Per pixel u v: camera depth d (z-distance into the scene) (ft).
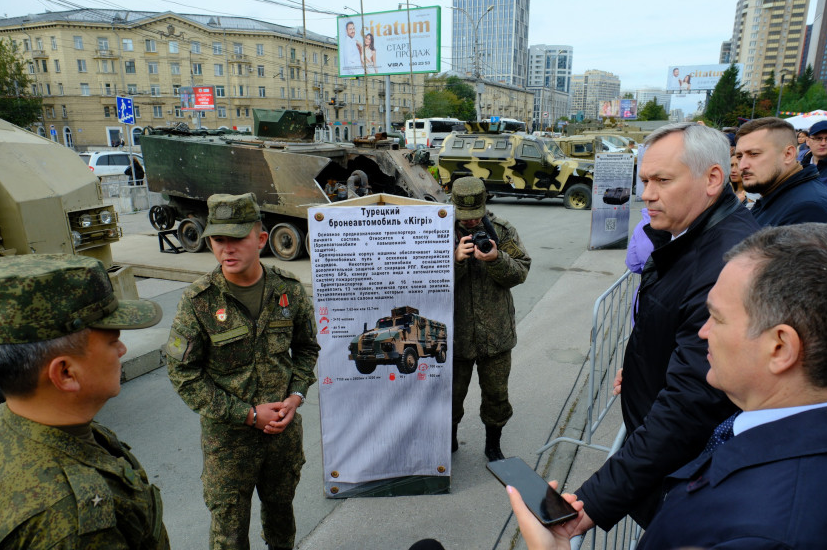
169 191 31.14
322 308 8.73
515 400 13.37
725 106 192.75
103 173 62.39
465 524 8.93
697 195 5.33
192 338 6.55
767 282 2.93
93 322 3.71
